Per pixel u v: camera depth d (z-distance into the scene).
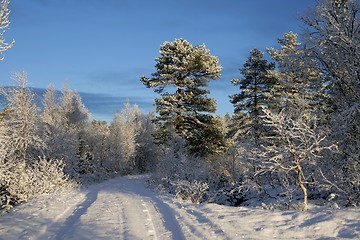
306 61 15.22
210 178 23.31
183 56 29.38
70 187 20.45
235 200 19.52
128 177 43.28
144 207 12.21
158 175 24.58
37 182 18.02
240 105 28.86
